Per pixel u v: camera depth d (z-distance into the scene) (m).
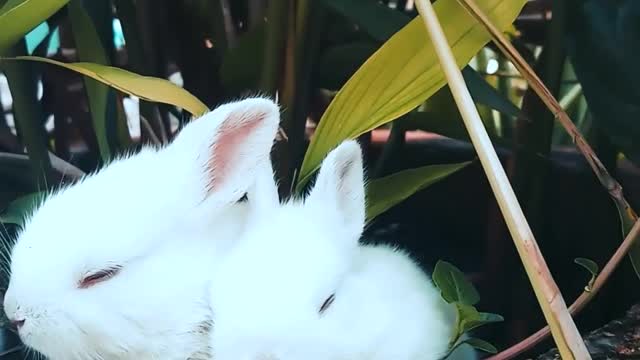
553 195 0.45
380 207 0.32
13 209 0.33
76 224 0.25
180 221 0.26
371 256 0.30
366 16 0.34
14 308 0.25
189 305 0.26
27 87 0.37
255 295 0.25
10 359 0.33
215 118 0.27
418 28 0.26
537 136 0.40
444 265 0.29
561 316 0.21
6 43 0.27
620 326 0.36
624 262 0.41
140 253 0.25
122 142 0.39
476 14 0.24
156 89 0.26
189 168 0.27
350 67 0.43
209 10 0.46
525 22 0.47
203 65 0.48
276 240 0.26
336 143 0.28
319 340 0.25
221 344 0.24
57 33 0.52
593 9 0.35
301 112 0.36
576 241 0.44
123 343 0.25
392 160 0.48
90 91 0.34
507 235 0.43
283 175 0.36
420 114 0.42
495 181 0.22
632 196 0.45
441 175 0.33
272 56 0.35
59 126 0.49
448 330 0.29
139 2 0.44
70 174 0.42
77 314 0.25
